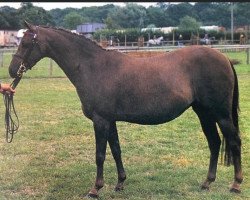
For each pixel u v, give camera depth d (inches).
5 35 2336.4
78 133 364.2
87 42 210.7
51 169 262.2
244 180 239.0
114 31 2132.1
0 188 229.8
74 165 271.3
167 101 204.4
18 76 209.3
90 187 229.0
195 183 234.4
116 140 219.9
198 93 211.3
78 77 208.7
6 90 208.8
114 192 221.3
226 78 209.8
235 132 216.4
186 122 410.6
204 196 214.1
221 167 262.8
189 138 345.4
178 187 228.5
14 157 291.6
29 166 269.7
